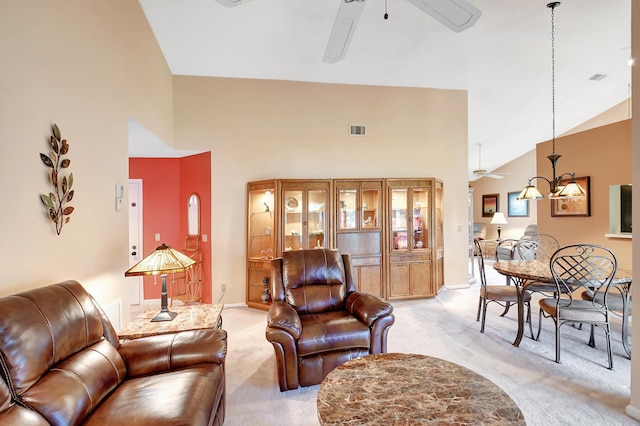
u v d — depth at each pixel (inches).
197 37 144.9
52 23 73.4
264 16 130.2
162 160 200.8
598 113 269.1
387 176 204.2
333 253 128.4
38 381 50.6
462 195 216.1
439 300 189.0
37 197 68.5
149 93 136.6
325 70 179.8
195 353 74.5
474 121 263.7
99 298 94.2
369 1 120.6
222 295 185.2
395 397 60.8
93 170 90.7
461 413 55.6
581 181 182.2
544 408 85.5
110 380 63.4
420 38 147.7
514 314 163.6
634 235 83.8
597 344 125.1
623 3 124.8
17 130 63.1
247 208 185.6
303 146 194.1
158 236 199.8
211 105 183.9
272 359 117.6
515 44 154.6
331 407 57.8
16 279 62.7
